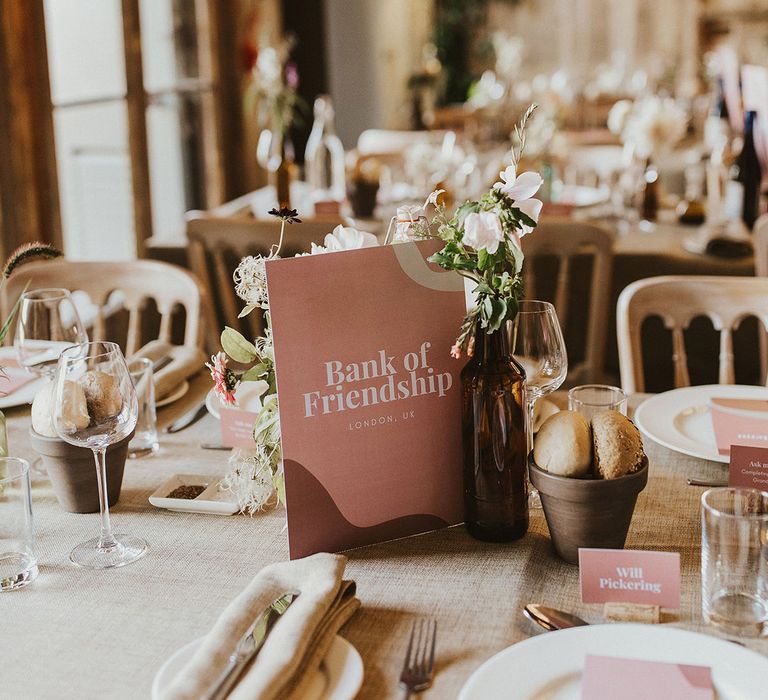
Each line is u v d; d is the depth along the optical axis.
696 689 0.82
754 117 3.00
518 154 1.03
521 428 1.11
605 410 1.09
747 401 1.44
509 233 1.00
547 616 0.97
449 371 1.16
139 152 3.68
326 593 0.92
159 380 1.62
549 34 8.26
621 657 0.86
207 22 4.42
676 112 3.33
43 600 1.03
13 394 1.63
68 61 3.22
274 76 3.61
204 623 0.98
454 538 1.16
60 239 3.09
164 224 4.12
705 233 2.90
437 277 1.14
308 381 1.08
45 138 3.00
